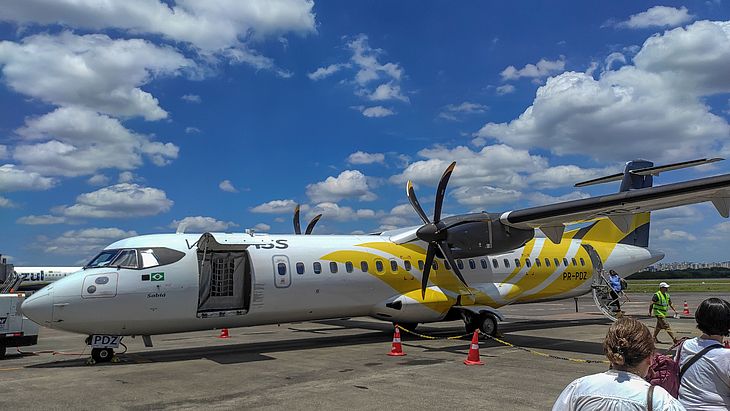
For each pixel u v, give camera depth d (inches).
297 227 717.3
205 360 444.8
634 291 2004.2
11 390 328.8
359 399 298.0
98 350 438.3
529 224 548.4
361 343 550.3
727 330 129.3
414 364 416.2
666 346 523.8
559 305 1213.7
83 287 421.4
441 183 549.3
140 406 286.4
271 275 500.1
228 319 486.3
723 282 3159.5
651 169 606.9
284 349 509.0
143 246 455.2
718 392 125.3
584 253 716.7
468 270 620.7
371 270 560.4
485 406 280.8
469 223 541.0
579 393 103.3
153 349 521.0
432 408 277.6
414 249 600.1
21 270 1606.8
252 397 305.4
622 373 102.3
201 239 461.4
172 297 449.4
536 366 403.5
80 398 305.9
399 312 568.1
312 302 524.1
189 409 279.0
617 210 498.6
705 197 449.1
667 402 94.9
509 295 636.7
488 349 498.9
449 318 602.5
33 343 495.8
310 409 276.5
